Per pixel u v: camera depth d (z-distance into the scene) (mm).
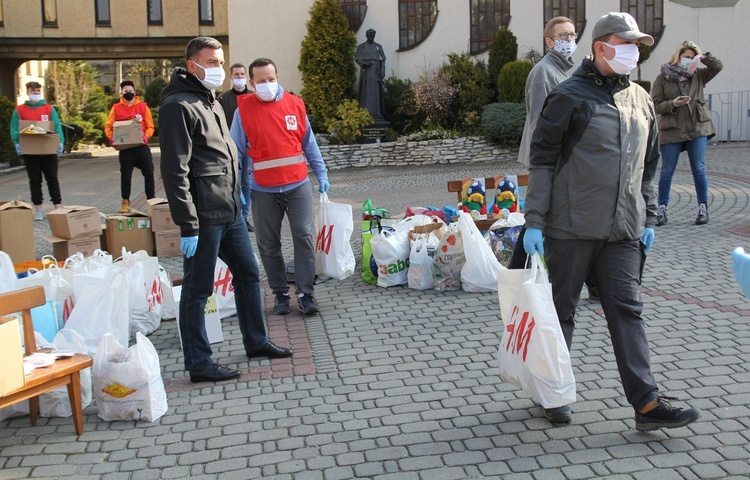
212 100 5016
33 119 11930
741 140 19438
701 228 8875
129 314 5941
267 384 5051
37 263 6809
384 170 17891
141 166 11984
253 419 4531
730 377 4762
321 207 7191
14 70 28938
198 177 4918
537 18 20016
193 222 4828
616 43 3869
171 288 6480
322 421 4457
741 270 3420
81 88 35969
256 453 4109
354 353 5535
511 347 4258
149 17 26734
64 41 26859
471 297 6711
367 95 19297
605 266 4074
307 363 5383
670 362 5043
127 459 4105
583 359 5172
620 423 4211
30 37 26812
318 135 19047
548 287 4066
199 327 5129
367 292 7074
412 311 6422
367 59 19172
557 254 4113
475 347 5516
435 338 5746
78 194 16125
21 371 4055
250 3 20375
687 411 3920
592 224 3967
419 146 18562
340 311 6543
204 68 4855
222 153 5000
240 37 20500
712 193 11086
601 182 3938
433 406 4574
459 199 8086
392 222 7914
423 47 20297
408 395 4754
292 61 20500
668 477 3631
